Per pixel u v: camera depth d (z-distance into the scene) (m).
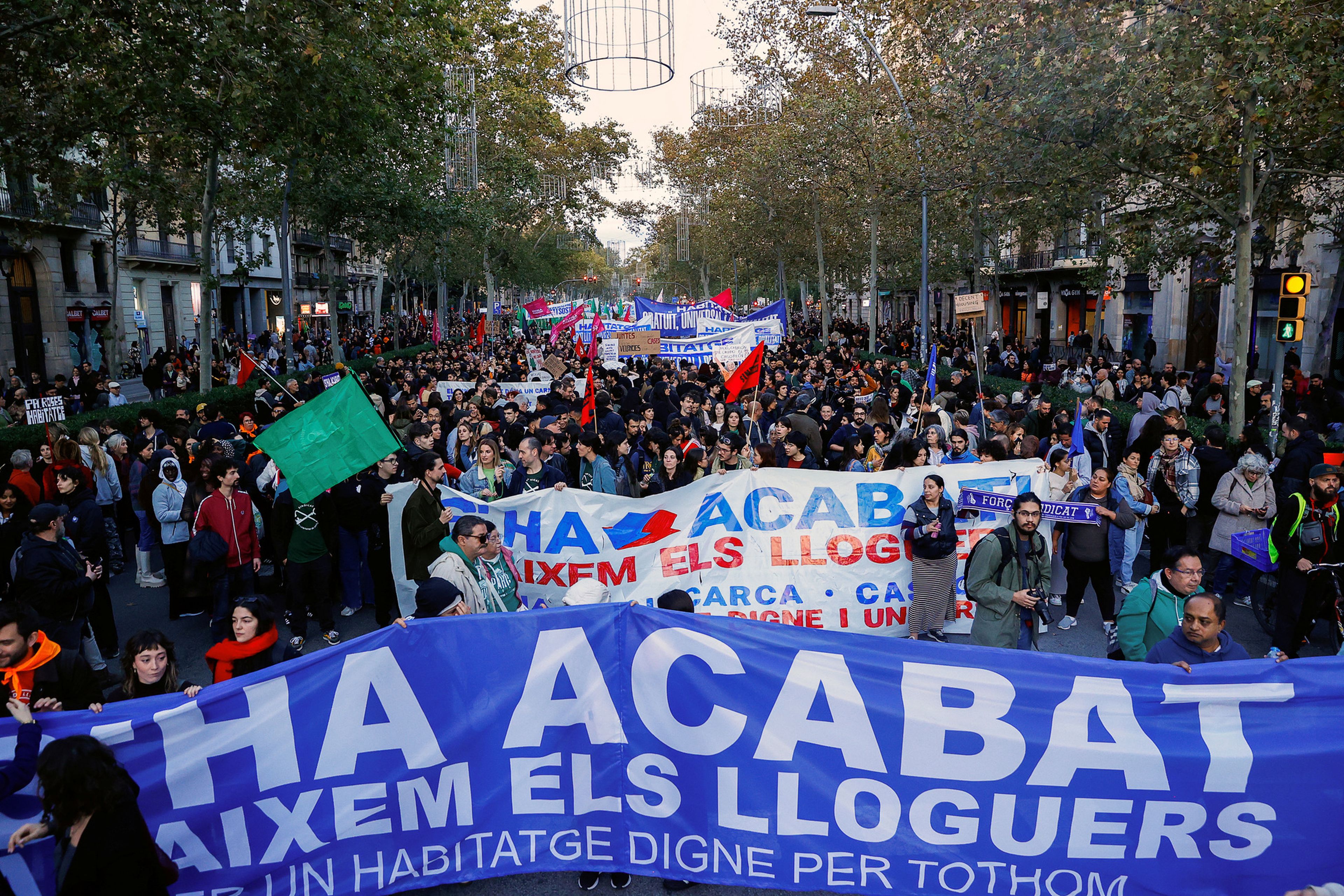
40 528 6.60
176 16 12.19
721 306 28.89
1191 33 11.86
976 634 6.23
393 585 8.90
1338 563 6.93
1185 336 30.66
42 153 15.20
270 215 30.56
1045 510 7.21
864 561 7.59
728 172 42.38
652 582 7.70
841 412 13.30
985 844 4.21
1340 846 4.06
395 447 6.47
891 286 50.25
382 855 4.33
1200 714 4.11
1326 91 11.42
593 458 9.59
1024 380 23.83
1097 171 14.50
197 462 10.46
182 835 4.09
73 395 23.95
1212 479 10.19
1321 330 20.70
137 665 4.60
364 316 72.88
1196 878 4.14
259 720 4.18
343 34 13.00
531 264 63.44
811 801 4.28
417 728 4.33
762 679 4.29
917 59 21.19
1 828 3.94
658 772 4.38
